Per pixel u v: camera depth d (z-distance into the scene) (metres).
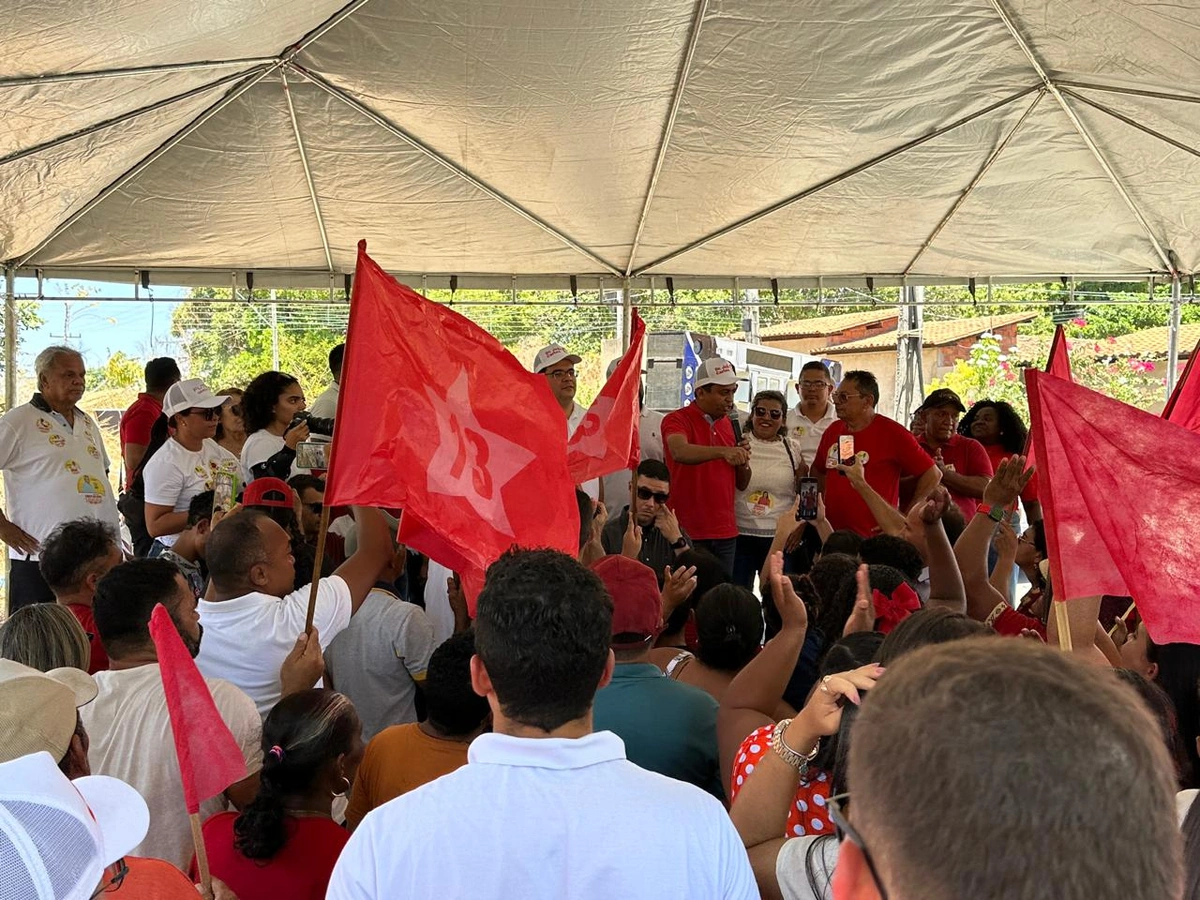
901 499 6.32
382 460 2.82
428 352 2.93
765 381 12.63
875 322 17.48
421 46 5.13
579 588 1.55
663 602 3.42
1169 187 6.64
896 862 0.75
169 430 5.38
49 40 4.22
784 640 2.36
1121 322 14.69
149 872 1.56
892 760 0.76
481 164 6.32
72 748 1.72
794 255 7.88
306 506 4.55
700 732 2.53
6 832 1.15
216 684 2.41
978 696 0.75
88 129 5.27
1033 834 0.70
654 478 4.98
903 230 7.40
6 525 5.15
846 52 5.20
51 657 2.58
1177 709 2.60
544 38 5.05
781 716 2.78
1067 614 2.59
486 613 1.54
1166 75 5.17
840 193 6.77
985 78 5.49
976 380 13.63
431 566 4.50
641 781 1.47
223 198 6.54
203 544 4.42
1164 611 2.38
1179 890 0.73
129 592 2.45
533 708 1.50
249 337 15.58
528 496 2.98
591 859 1.38
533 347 13.79
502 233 7.31
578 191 6.67
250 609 2.81
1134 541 2.42
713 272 8.25
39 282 7.40
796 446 6.68
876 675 1.57
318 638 2.76
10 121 4.95
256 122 5.77
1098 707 0.74
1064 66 5.32
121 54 4.53
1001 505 3.53
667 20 4.93
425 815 1.41
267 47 5.02
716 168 6.38
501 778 1.44
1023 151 6.28
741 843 1.49
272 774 2.13
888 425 5.99
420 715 3.55
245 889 2.05
